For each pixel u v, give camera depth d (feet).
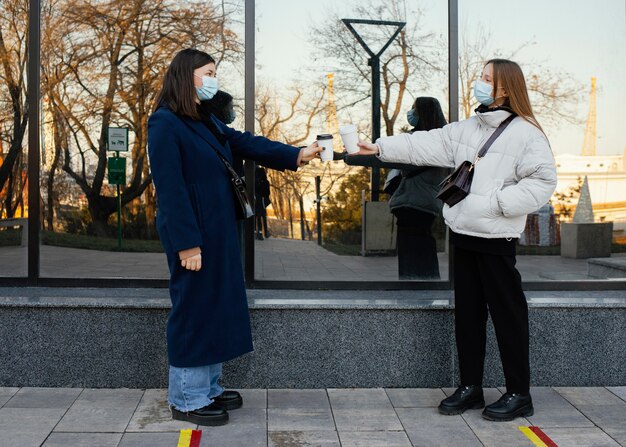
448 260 13.30
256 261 13.20
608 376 11.80
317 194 13.30
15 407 10.64
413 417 10.47
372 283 13.14
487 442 9.59
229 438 9.65
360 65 13.60
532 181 9.84
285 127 13.57
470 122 10.66
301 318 11.54
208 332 9.91
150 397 11.16
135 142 13.98
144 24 14.01
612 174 13.91
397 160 10.96
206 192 9.93
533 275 13.73
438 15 13.55
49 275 13.37
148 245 13.62
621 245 13.82
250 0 13.35
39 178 13.17
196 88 10.12
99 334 11.44
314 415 10.50
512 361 10.42
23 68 13.84
